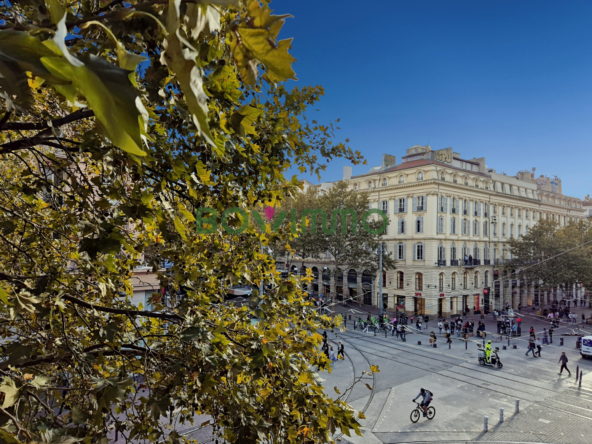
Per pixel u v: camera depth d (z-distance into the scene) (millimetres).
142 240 3203
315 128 3611
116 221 1989
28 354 1946
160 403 2320
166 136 2242
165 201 2064
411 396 14773
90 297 3734
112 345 2902
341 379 16438
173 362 2662
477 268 38031
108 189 2135
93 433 1985
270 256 3432
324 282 38656
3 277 2107
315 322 3635
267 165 2746
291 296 3154
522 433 11797
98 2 998
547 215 49375
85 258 2342
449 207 35500
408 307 34750
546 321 34188
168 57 405
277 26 573
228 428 2539
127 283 3506
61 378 3277
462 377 17203
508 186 44094
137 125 298
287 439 2537
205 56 1021
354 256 30766
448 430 11969
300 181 3439
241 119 1271
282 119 2762
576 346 23938
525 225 45500
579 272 32344
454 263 35500
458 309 35656
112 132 298
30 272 3145
